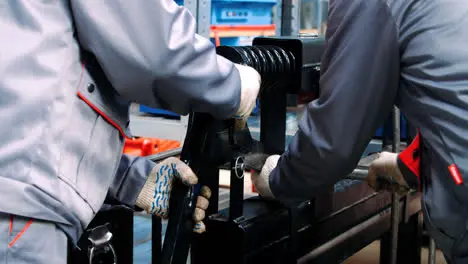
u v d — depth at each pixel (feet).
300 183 4.68
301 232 5.29
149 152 9.77
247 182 8.00
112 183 4.16
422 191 4.26
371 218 6.49
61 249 3.27
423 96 3.84
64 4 3.27
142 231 6.91
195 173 4.30
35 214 3.10
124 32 3.26
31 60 3.16
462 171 3.65
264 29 11.23
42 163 3.17
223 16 10.19
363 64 3.92
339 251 5.84
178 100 3.64
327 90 4.07
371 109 4.03
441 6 3.71
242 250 4.66
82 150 3.38
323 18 11.43
